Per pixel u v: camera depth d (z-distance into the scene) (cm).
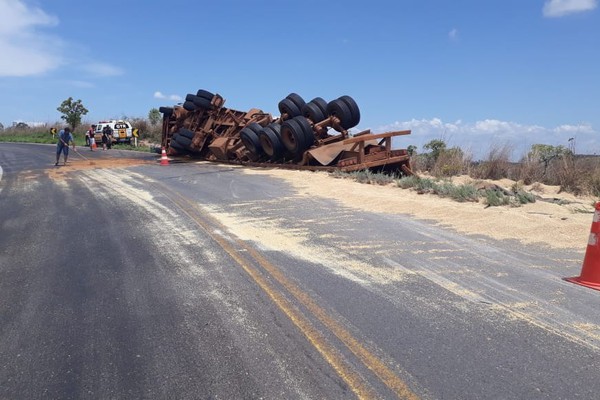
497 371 383
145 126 5238
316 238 801
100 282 612
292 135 1789
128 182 1597
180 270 648
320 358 408
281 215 995
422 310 501
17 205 1230
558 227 818
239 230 866
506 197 1051
